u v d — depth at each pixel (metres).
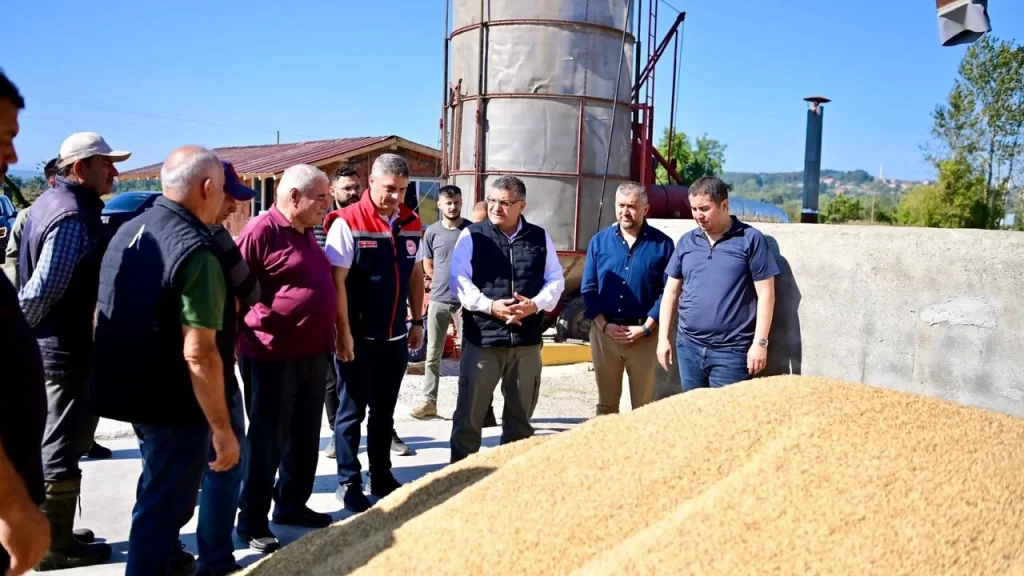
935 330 3.88
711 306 4.25
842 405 1.71
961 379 3.79
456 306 6.42
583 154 10.15
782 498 1.43
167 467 2.91
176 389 2.86
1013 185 32.06
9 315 1.90
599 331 4.85
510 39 10.06
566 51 10.00
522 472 1.72
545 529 1.53
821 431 1.59
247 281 3.34
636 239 4.76
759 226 4.73
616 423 1.84
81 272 3.41
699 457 1.62
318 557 1.79
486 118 10.26
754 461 1.54
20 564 1.76
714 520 1.41
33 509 1.77
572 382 8.19
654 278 4.74
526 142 10.07
